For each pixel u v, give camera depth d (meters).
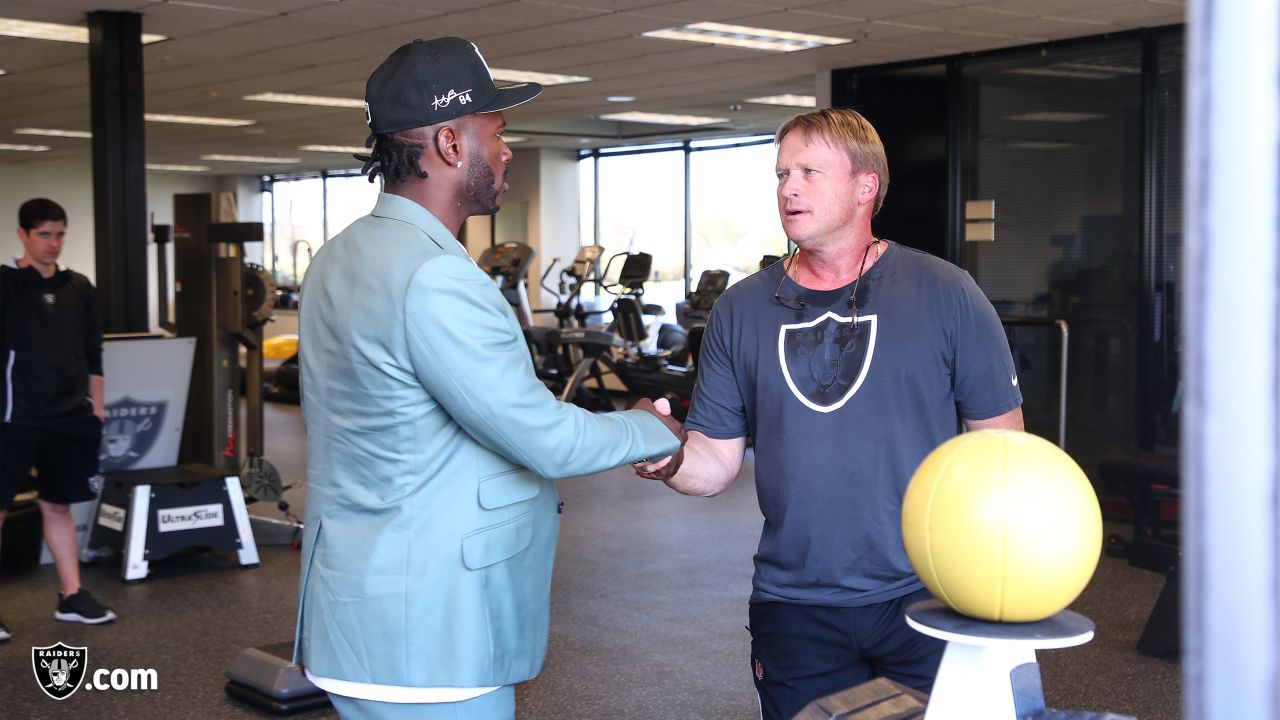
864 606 1.84
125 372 5.69
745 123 12.59
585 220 15.52
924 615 0.97
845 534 1.84
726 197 14.11
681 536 6.12
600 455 1.58
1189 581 0.44
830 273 1.92
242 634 4.48
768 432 1.92
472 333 1.49
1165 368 7.23
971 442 0.95
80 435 4.47
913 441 1.84
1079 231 7.58
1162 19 6.87
